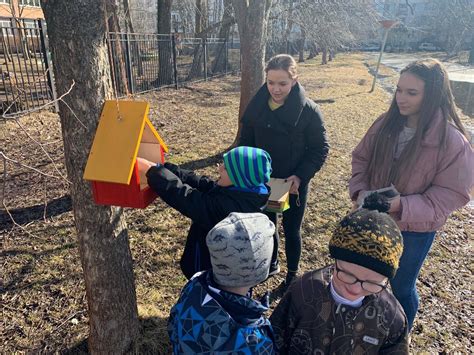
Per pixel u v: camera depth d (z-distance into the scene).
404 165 1.97
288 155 2.67
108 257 2.04
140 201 1.74
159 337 2.49
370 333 1.44
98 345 2.24
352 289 1.33
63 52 1.69
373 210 1.38
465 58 38.19
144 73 13.20
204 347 1.24
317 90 14.65
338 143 7.62
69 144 1.82
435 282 3.46
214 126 8.37
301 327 1.51
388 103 12.57
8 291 3.04
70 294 3.02
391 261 1.28
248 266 1.28
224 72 18.66
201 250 2.03
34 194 4.69
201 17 19.00
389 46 48.28
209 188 2.04
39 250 3.58
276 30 18.00
